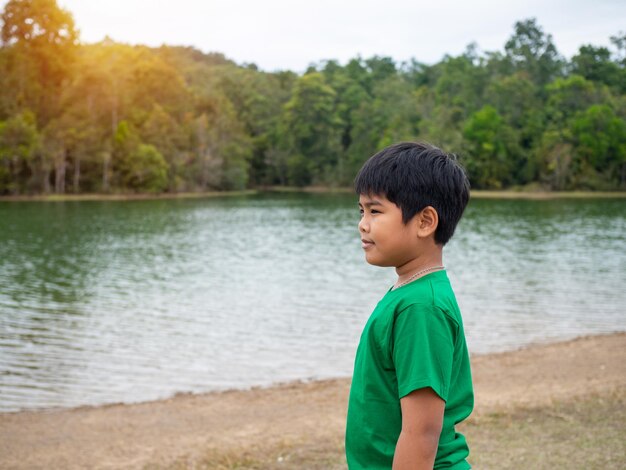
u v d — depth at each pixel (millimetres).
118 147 67125
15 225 38312
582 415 6254
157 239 31750
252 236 33281
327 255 25953
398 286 1535
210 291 17781
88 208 52344
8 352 11148
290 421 7168
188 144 73688
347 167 81500
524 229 36188
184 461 5832
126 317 14250
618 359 9703
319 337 12320
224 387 9164
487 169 71188
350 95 89938
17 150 61625
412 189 1495
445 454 1517
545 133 71250
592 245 28594
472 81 84562
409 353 1421
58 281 19516
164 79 78438
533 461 5031
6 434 7109
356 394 1539
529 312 14516
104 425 7406
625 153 69062
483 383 8641
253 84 98062
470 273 20750
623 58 95312
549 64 89750
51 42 79062
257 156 86000
